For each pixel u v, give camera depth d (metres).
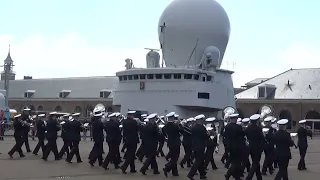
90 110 92.25
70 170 17.61
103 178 15.62
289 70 84.50
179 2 47.50
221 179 16.45
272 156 18.41
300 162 20.38
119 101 46.59
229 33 49.72
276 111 75.00
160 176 16.59
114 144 18.19
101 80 96.56
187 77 43.22
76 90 97.19
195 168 15.41
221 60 49.19
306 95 73.31
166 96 43.22
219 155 27.12
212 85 43.88
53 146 21.16
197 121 15.82
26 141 24.59
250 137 15.55
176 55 47.75
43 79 105.69
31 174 16.17
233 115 15.30
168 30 47.28
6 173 16.23
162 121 25.30
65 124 21.16
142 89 44.38
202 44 46.94
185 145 19.48
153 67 46.12
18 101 102.62
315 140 50.81
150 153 16.89
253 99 77.44
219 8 48.22
